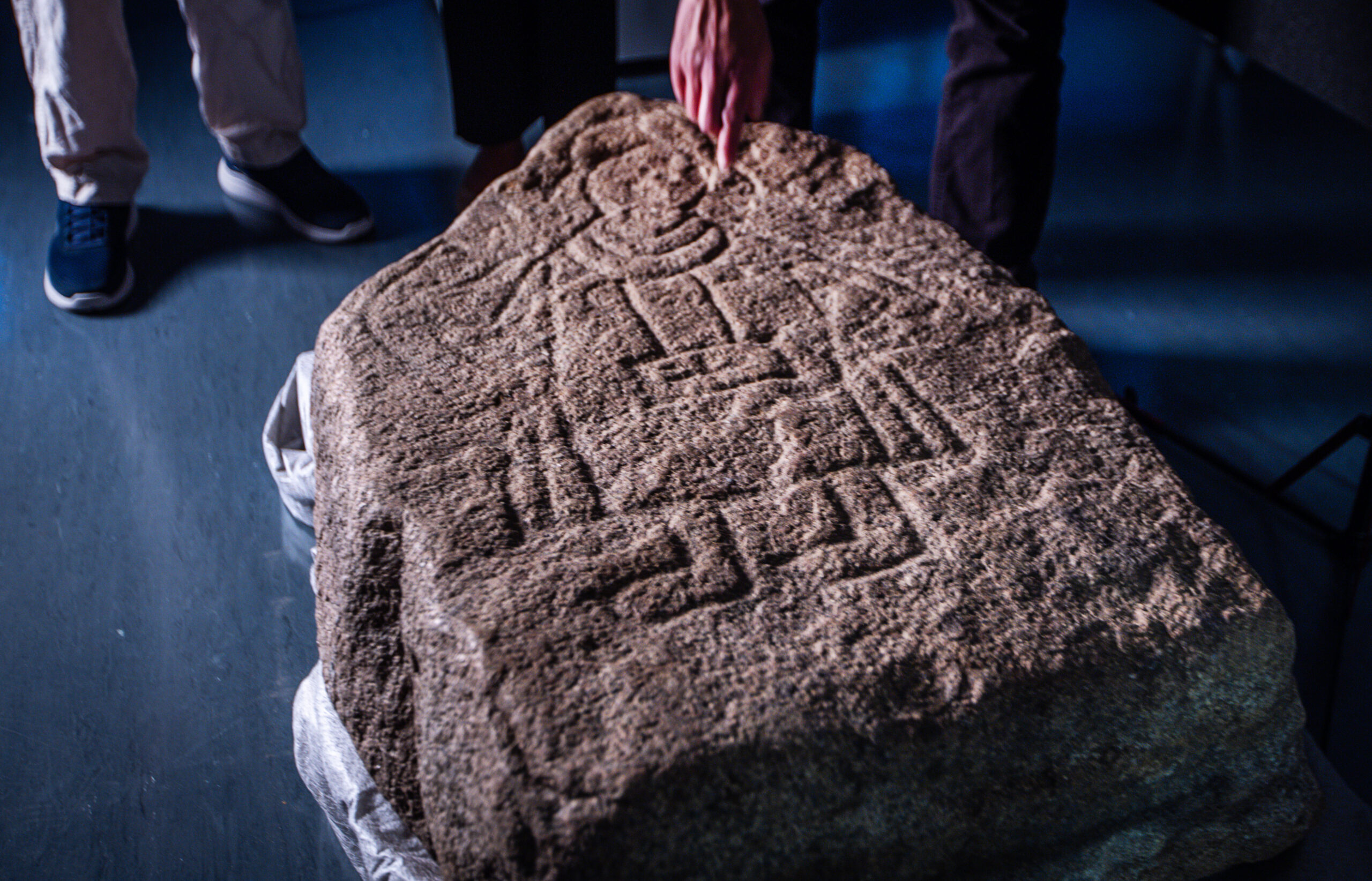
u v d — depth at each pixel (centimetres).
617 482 90
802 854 75
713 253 112
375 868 97
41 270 171
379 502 88
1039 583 84
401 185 193
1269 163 199
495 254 112
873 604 82
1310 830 94
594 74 179
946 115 142
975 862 81
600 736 74
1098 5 253
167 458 142
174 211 184
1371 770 110
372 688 88
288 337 160
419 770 85
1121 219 185
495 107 173
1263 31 159
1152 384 152
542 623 80
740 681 77
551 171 120
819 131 209
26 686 116
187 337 160
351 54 231
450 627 80
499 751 74
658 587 82
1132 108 215
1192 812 86
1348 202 188
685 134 124
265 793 108
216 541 132
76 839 104
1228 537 88
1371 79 137
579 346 102
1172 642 82
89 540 131
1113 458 94
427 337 103
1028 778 80
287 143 179
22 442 143
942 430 95
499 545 85
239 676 118
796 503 89
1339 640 121
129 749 111
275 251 176
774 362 100
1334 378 153
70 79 157
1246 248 178
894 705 77
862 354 101
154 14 242
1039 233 145
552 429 94
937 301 107
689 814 72
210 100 172
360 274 172
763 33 114
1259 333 161
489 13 164
